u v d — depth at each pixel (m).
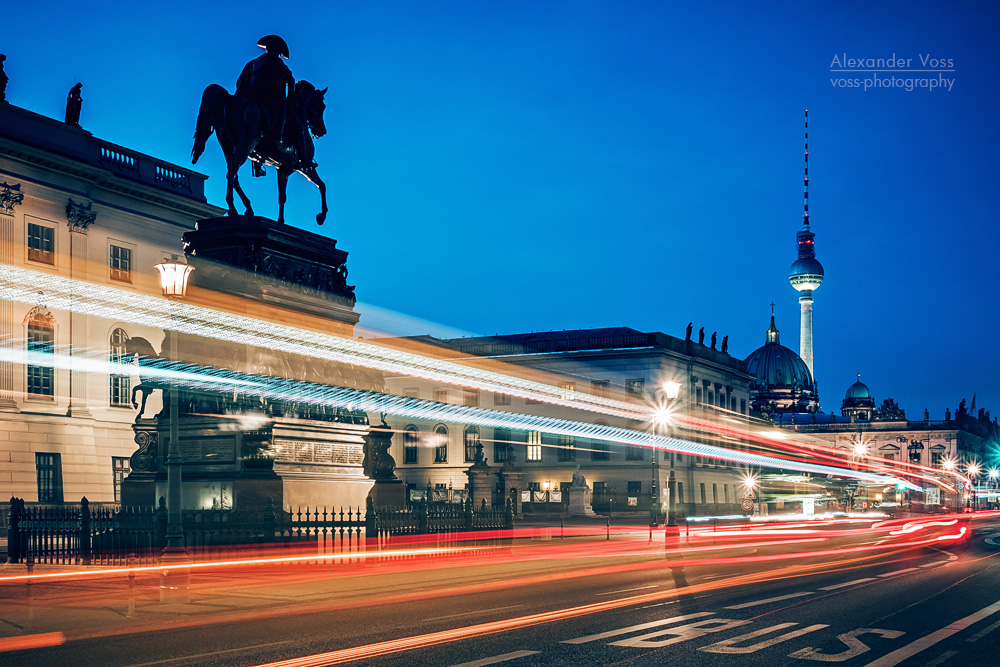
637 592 23.75
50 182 58.53
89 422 59.38
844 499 163.62
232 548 27.19
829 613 19.41
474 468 105.62
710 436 127.69
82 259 60.16
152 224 65.62
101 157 62.56
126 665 13.66
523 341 123.19
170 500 21.42
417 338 123.19
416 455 118.94
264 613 19.48
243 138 32.44
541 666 13.26
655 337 114.94
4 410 54.22
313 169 35.41
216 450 30.14
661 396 113.19
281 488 29.81
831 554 41.03
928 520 101.81
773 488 155.00
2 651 15.05
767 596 22.75
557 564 33.88
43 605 20.89
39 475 56.00
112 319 61.94
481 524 36.44
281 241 32.62
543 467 115.31
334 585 24.66
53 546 28.86
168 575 20.98
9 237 55.78
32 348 56.72
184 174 68.75
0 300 54.84
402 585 24.97
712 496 125.31
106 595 22.53
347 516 32.88
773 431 167.75
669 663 13.55
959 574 29.33
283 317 32.41
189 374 30.81
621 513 109.06
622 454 112.19
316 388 33.06
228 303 31.22
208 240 31.95
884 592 23.72
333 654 14.28
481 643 15.31
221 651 14.75
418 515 32.81
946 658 14.12
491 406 117.62
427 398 119.12
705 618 18.52
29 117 57.62
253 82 33.59
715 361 130.88
